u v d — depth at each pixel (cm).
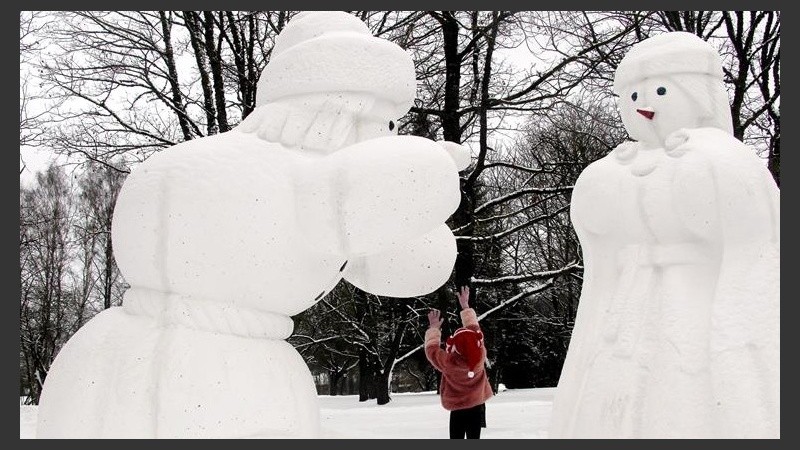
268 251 464
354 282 579
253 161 475
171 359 439
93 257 1961
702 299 460
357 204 454
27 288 1861
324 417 948
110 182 1759
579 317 500
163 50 1302
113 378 438
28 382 1900
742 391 428
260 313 478
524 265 2155
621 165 507
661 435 431
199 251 454
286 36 539
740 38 1146
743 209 454
